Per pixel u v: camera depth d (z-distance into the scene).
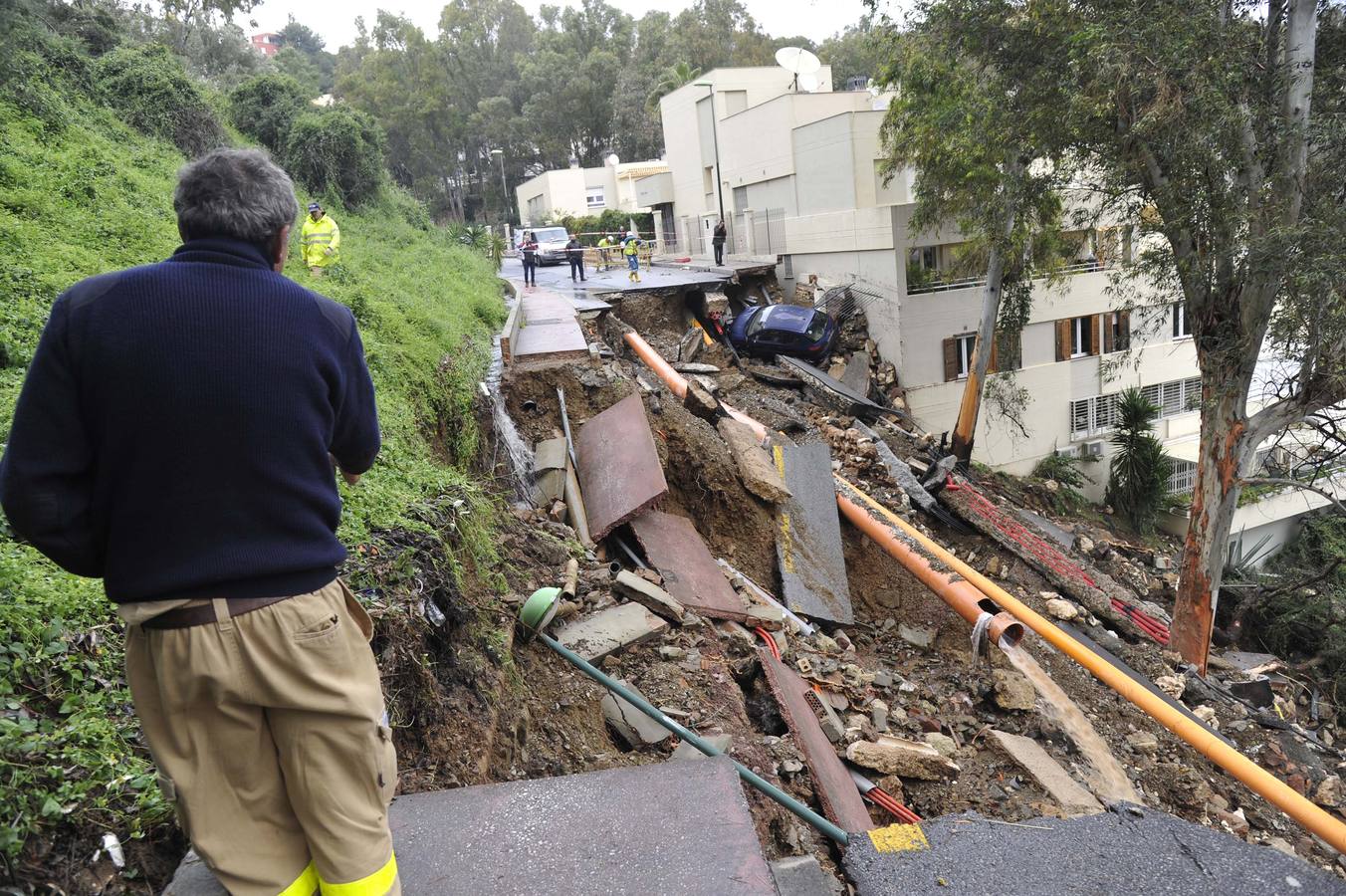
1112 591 17.06
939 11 16.17
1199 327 15.31
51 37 17.91
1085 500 26.73
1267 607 20.17
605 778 3.42
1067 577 16.73
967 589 11.95
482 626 6.18
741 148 35.34
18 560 4.14
